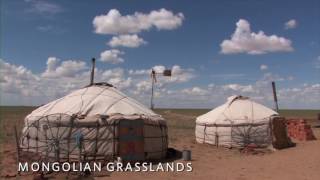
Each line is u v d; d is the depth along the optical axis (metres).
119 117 16.95
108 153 16.66
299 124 28.61
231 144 23.23
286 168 16.80
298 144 25.27
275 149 22.69
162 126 18.69
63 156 16.58
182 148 22.97
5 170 15.47
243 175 15.30
